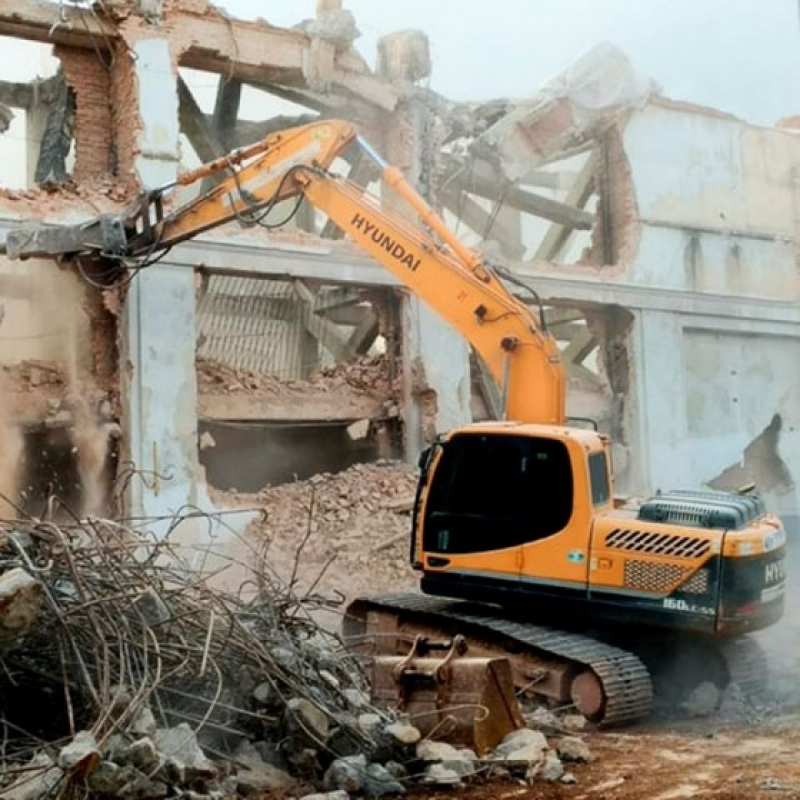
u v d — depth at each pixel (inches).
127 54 686.5
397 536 657.6
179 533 657.6
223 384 716.0
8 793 228.2
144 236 564.4
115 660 271.1
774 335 968.9
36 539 290.0
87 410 671.8
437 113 818.8
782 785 272.2
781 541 398.0
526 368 431.2
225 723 289.6
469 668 301.6
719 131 948.0
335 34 754.8
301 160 515.5
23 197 655.8
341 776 267.0
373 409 776.3
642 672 367.6
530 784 278.8
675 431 900.6
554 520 388.5
